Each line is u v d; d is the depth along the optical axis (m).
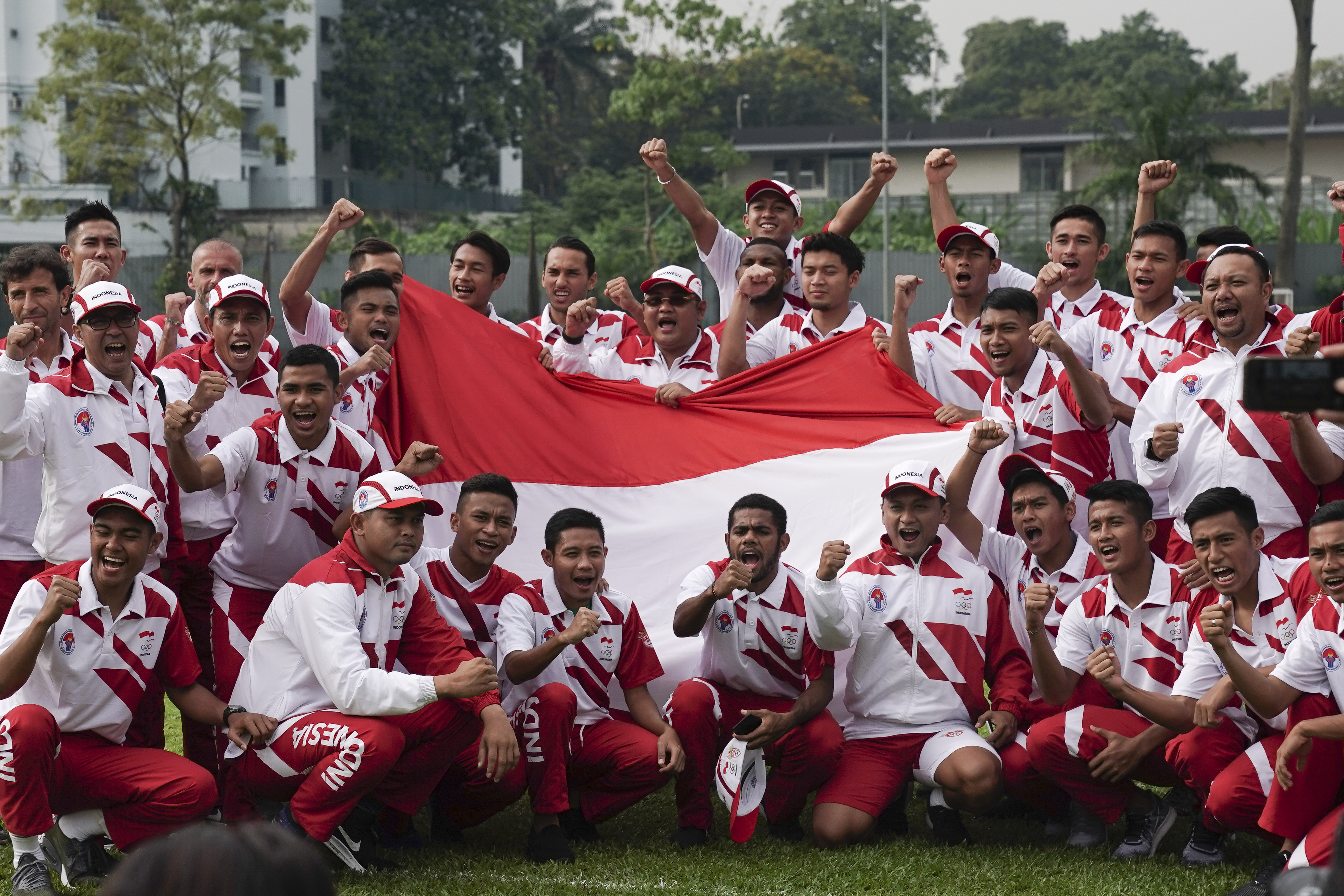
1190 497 7.03
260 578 6.80
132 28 42.28
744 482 7.95
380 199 54.06
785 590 6.73
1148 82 79.31
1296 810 5.61
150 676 6.04
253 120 54.69
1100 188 34.38
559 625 6.64
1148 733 6.08
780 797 6.55
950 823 6.50
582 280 9.70
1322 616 5.68
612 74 73.06
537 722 6.23
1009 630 6.69
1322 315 7.02
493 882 5.82
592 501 7.99
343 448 6.75
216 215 47.81
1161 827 6.31
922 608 6.62
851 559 7.67
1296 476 6.77
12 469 6.56
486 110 58.19
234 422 7.20
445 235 48.41
